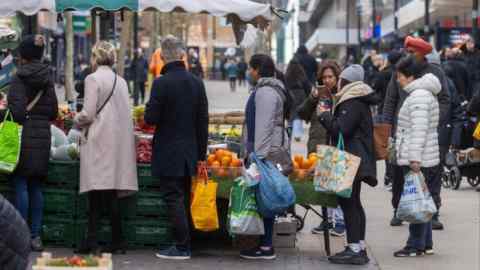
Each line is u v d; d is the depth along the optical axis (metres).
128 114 14.71
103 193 14.86
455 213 20.03
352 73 14.34
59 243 15.45
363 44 81.75
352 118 14.20
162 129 14.45
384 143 14.63
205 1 17.06
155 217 15.38
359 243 14.76
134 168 14.74
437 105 15.05
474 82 27.38
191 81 14.48
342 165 14.14
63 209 15.35
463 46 27.73
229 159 14.91
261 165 14.45
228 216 14.55
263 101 14.50
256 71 14.80
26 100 14.60
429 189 15.40
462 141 24.00
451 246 16.42
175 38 14.56
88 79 14.48
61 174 15.32
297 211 20.48
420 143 14.77
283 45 102.31
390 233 17.67
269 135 14.50
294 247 16.05
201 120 14.60
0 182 15.30
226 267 14.28
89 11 18.88
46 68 14.78
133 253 15.16
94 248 14.96
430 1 52.09
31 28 30.14
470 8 52.72
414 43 16.95
